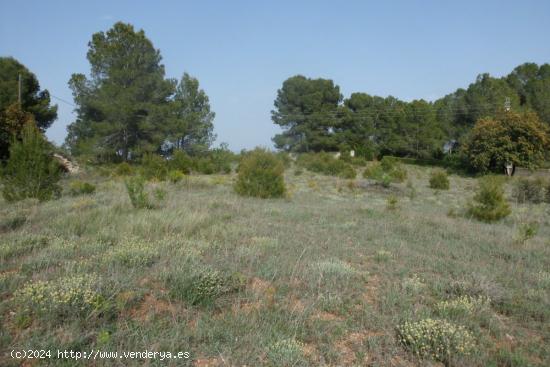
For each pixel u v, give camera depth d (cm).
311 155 4403
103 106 3431
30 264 533
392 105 6247
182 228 791
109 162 3653
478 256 736
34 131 1305
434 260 689
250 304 456
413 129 5800
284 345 353
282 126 6184
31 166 1227
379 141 6147
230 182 2166
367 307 466
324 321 422
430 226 1045
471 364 350
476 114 5481
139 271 522
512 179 3544
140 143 3697
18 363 307
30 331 354
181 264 537
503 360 370
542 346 399
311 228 916
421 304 485
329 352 357
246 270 562
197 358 334
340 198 1731
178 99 4422
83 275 465
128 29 3694
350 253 704
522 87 5978
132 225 768
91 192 1480
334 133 6072
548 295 534
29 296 401
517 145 3953
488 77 5584
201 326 385
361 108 6119
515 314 478
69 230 746
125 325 379
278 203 1372
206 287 459
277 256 649
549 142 4034
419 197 2039
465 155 4481
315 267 586
